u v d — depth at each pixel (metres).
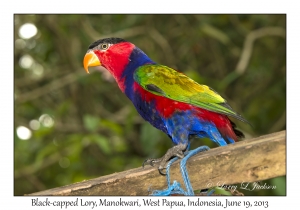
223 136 4.79
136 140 8.98
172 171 3.60
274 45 8.81
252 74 8.98
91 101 9.02
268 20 8.81
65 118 9.06
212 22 8.81
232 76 7.16
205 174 3.41
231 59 9.38
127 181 3.66
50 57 9.39
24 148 9.02
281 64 8.56
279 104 8.47
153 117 5.01
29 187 9.37
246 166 3.25
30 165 8.80
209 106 4.71
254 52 8.96
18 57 9.03
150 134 6.75
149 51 8.53
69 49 8.76
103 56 5.45
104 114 8.89
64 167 9.30
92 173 8.74
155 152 7.90
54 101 9.62
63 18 8.36
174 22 9.18
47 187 9.34
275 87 8.45
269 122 8.55
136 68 5.21
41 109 9.20
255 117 8.53
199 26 8.52
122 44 5.42
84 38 8.48
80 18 8.20
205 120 4.75
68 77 8.45
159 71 5.03
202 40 8.99
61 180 9.35
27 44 9.25
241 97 8.87
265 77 8.84
